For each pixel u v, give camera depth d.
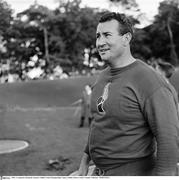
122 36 1.87
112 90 1.86
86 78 35.62
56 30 51.41
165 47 53.53
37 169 6.69
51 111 19.22
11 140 10.52
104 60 1.91
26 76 53.03
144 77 1.79
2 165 6.89
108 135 1.86
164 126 1.71
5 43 50.28
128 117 1.80
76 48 52.84
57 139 10.43
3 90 31.77
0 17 42.75
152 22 52.84
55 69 51.12
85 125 13.73
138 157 1.82
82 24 52.50
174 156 1.70
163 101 1.74
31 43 52.19
